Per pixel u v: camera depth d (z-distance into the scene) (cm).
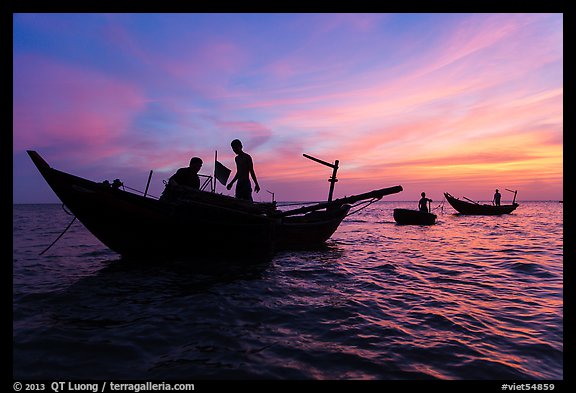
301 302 439
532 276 625
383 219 3478
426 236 1518
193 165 711
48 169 585
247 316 380
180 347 296
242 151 805
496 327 353
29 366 259
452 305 434
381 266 731
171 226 662
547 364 270
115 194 620
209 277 575
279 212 836
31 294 461
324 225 1074
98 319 365
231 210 700
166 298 446
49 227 2105
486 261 805
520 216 3597
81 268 650
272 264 725
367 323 362
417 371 257
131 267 659
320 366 263
